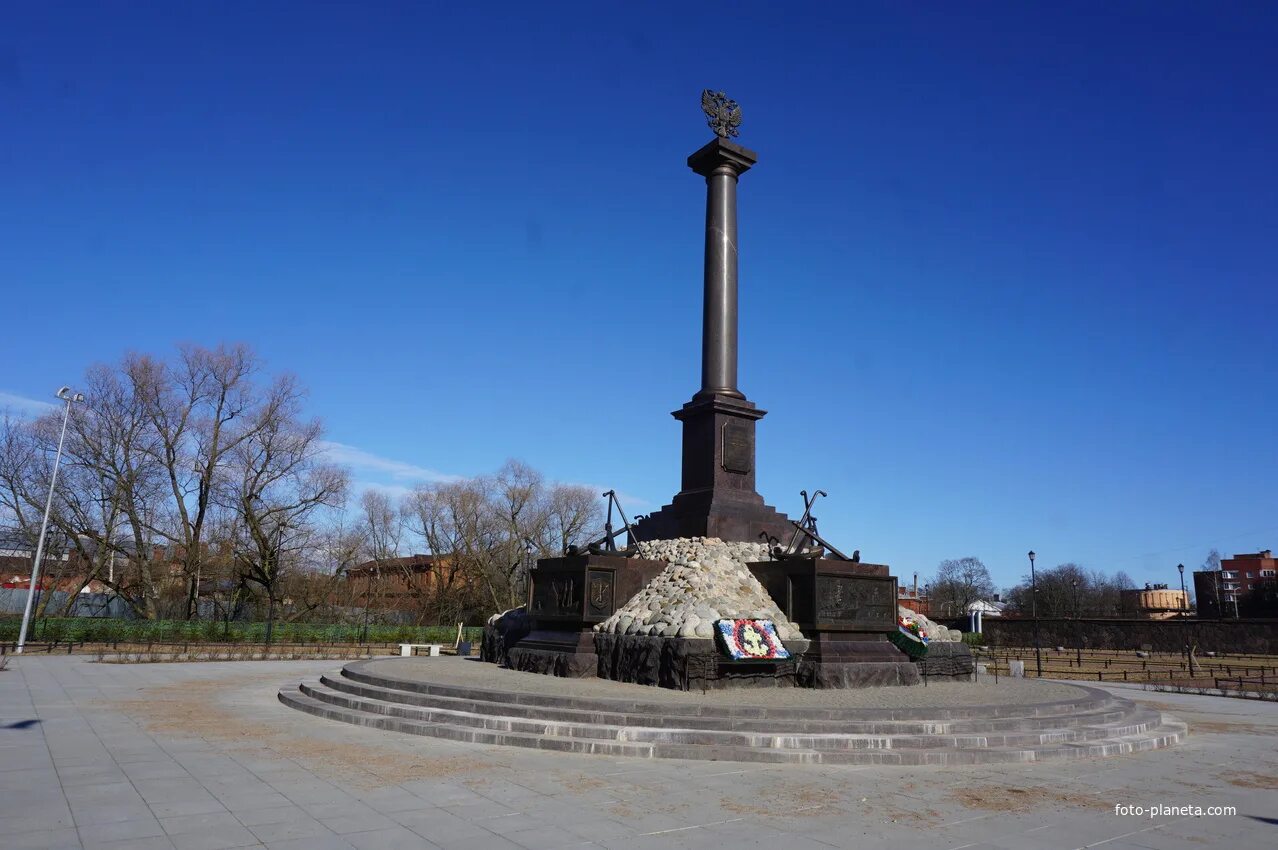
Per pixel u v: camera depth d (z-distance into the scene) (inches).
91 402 1752.0
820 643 684.1
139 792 354.6
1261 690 1012.5
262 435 1899.6
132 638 1488.7
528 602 788.6
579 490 2573.8
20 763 412.8
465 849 284.2
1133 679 1206.3
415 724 519.8
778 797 370.0
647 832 311.0
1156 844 311.4
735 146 938.1
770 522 874.8
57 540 1800.0
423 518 2488.9
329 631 1674.5
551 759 442.6
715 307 909.2
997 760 465.7
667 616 664.4
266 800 344.8
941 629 840.3
